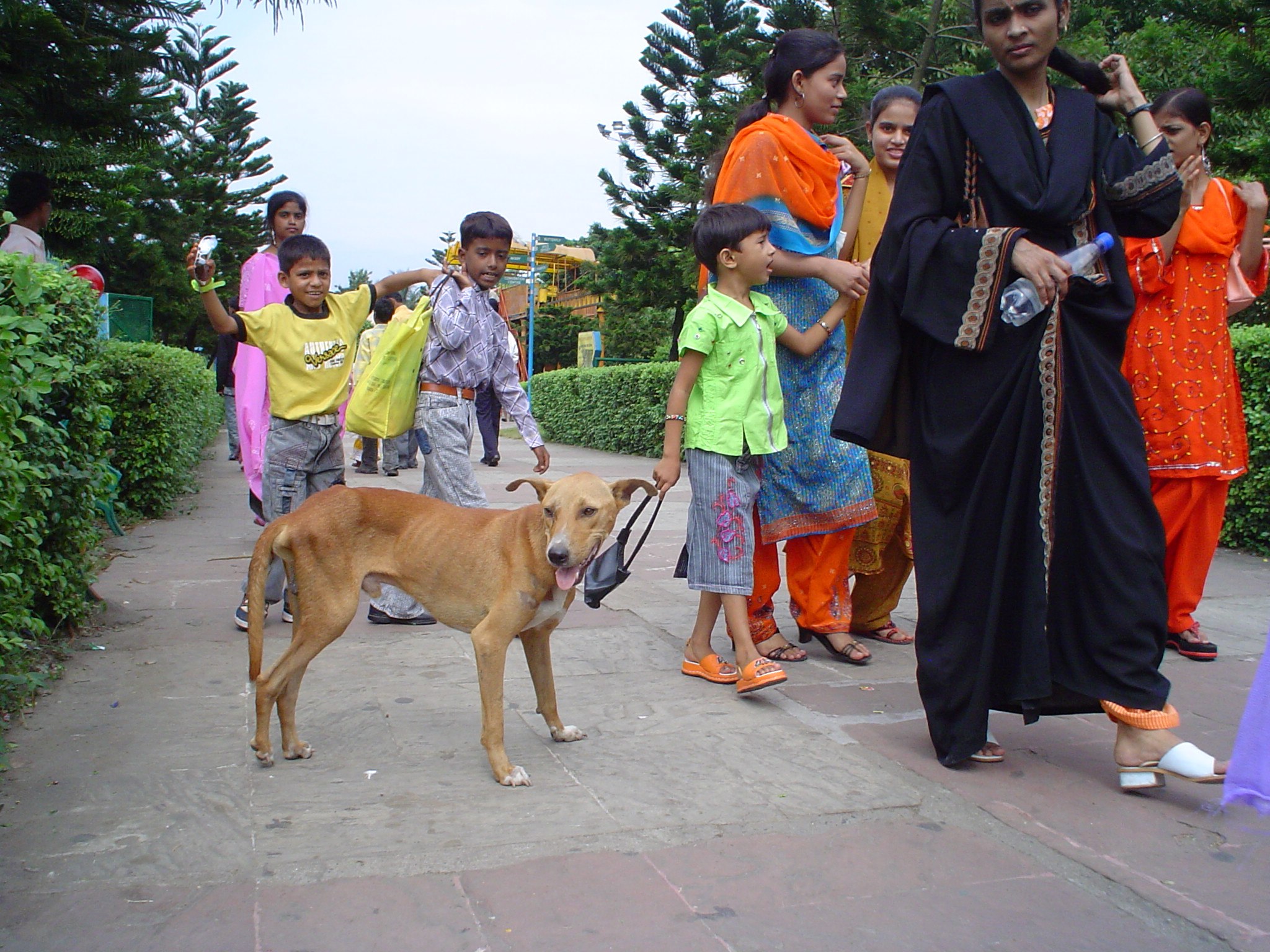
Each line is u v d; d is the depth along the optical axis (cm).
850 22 1928
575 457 1653
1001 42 320
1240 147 1152
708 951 227
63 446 431
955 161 332
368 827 286
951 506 337
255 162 3581
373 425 503
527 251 5000
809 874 264
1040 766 344
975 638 331
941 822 299
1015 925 242
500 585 332
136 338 1316
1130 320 326
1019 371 320
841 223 477
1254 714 250
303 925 234
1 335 312
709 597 437
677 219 2928
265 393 634
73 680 411
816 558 467
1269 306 1137
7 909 237
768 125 445
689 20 2767
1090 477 315
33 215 629
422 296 551
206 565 651
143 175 1077
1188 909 249
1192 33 1338
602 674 443
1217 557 749
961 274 318
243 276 645
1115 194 322
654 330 4603
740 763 341
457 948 226
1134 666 312
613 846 278
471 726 374
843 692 423
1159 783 316
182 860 263
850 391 351
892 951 229
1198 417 470
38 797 300
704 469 412
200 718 373
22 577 398
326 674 432
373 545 351
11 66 793
